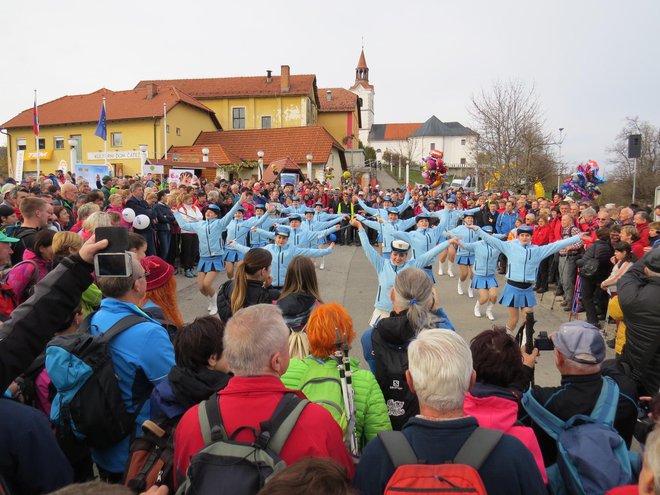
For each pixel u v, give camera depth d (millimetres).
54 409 2609
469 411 2398
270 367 2141
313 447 1935
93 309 3564
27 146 35062
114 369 2656
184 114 35875
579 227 10586
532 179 26078
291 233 10492
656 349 3541
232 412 2002
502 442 1889
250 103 43844
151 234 10094
